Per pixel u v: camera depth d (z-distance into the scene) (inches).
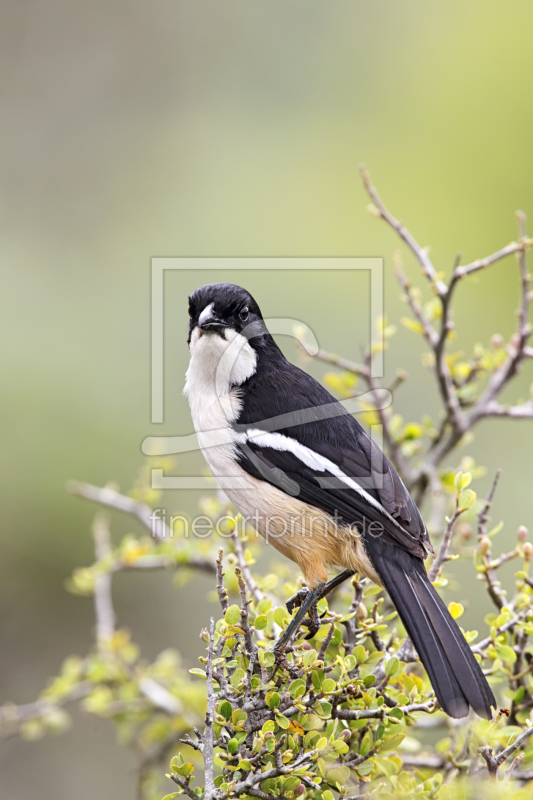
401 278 328.2
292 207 598.5
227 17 665.6
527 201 575.8
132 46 661.3
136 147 634.2
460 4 627.5
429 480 331.0
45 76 651.5
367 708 212.8
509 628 245.4
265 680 208.7
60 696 332.5
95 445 518.3
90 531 508.1
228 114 642.2
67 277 580.7
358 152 609.0
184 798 363.3
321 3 657.0
